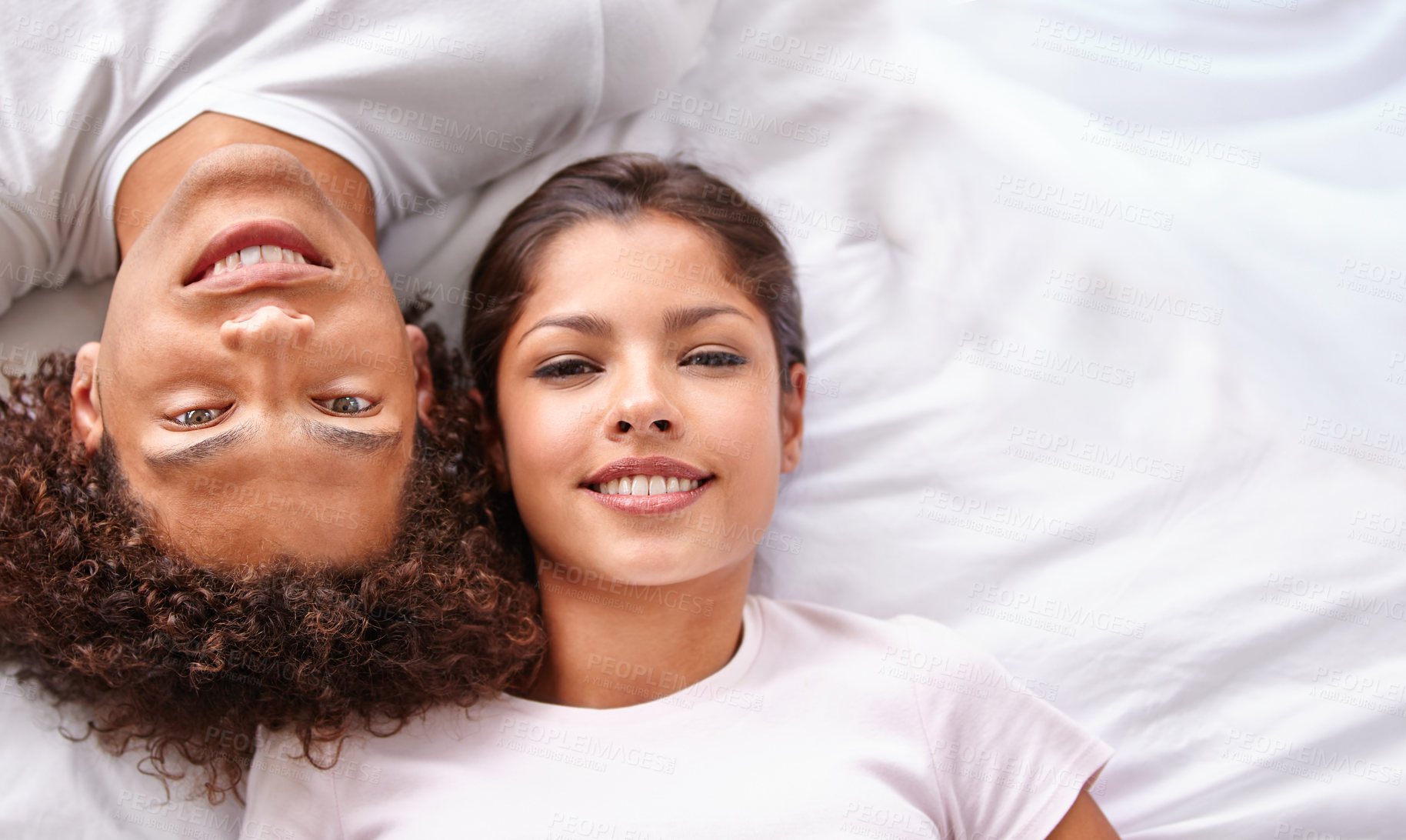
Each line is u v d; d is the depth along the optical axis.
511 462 1.17
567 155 1.41
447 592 1.09
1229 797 1.26
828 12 1.44
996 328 1.41
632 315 1.11
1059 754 1.16
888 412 1.39
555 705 1.17
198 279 1.04
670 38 1.33
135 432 1.01
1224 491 1.34
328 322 1.04
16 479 1.08
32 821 1.12
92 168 1.22
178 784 1.17
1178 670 1.30
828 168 1.44
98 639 1.03
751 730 1.12
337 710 1.08
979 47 1.53
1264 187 1.44
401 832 1.07
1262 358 1.38
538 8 1.22
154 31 1.18
